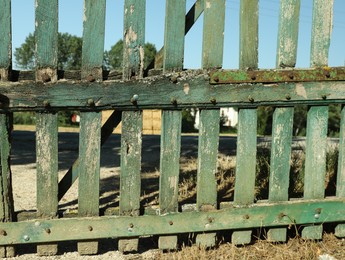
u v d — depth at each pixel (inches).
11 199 126.8
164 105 131.4
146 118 838.5
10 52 122.4
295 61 138.3
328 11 139.1
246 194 138.6
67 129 1003.9
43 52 123.6
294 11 137.0
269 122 1195.3
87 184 130.2
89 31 126.0
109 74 129.7
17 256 129.0
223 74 133.3
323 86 139.3
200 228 134.9
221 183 205.5
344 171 144.8
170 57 131.5
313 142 142.2
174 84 131.5
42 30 122.9
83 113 128.2
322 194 143.8
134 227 131.6
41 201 128.0
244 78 134.6
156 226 132.7
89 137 129.1
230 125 1743.4
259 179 192.9
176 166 134.0
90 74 127.0
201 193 135.8
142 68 130.0
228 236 147.3
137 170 131.6
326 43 139.3
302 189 177.2
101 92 127.6
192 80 132.2
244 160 137.8
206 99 133.3
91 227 129.3
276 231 141.1
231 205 138.2
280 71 136.5
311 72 138.1
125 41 128.4
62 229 128.0
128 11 127.9
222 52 133.9
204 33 132.6
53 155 127.6
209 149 135.4
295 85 137.7
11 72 123.4
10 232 125.7
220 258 131.0
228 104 134.8
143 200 181.9
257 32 135.7
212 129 135.1
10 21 121.7
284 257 130.6
